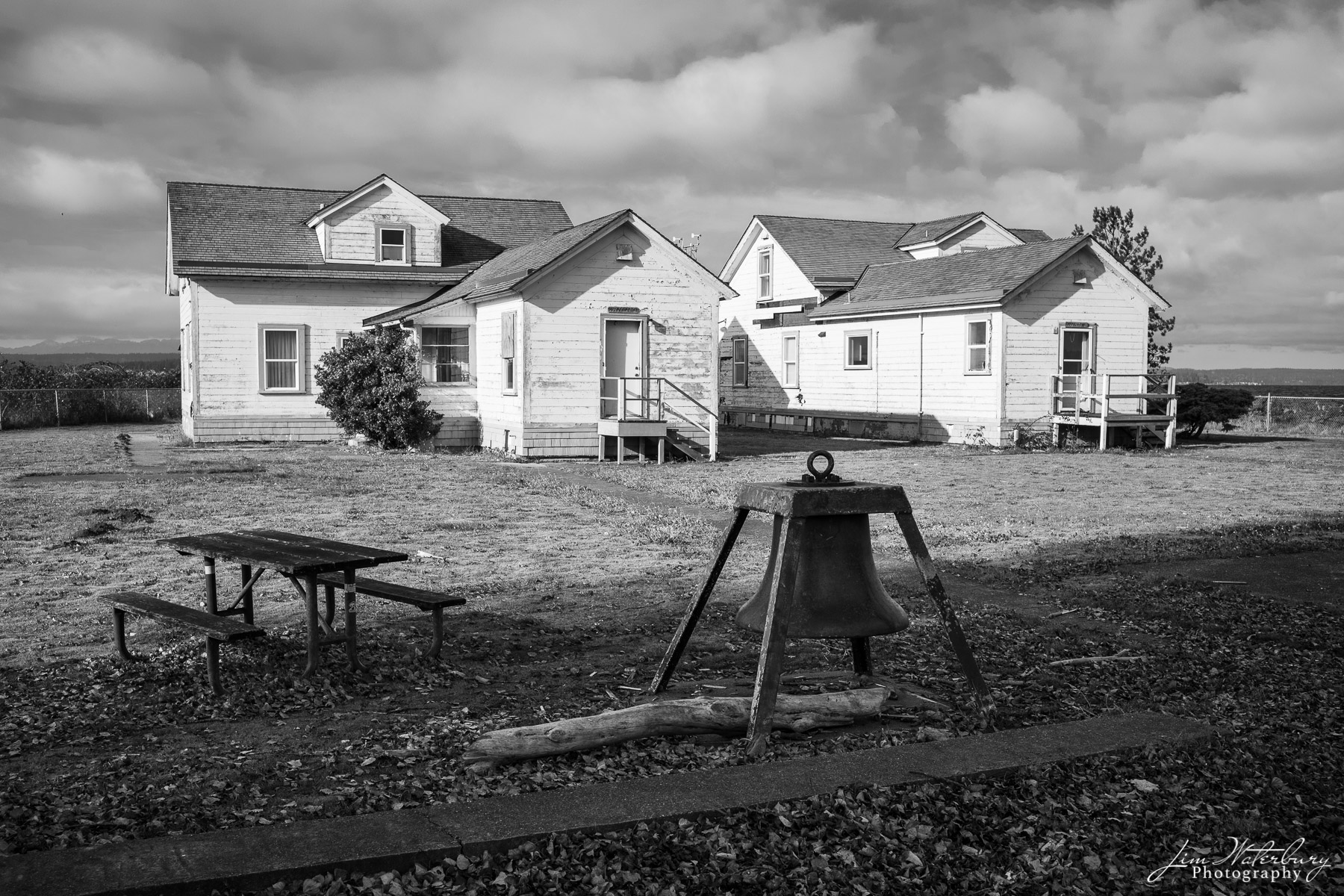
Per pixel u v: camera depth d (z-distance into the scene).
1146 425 29.36
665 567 10.77
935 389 30.39
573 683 6.56
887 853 4.23
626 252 24.33
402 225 30.92
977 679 5.82
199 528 13.26
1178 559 11.51
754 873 4.02
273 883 3.81
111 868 3.80
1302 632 8.05
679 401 25.00
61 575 10.10
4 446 27.23
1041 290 28.28
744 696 6.21
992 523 14.47
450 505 15.80
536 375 23.88
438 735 5.50
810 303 36.72
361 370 26.27
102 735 5.50
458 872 3.98
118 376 44.66
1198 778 5.05
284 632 7.82
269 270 29.25
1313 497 17.75
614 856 4.12
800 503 5.57
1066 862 4.25
